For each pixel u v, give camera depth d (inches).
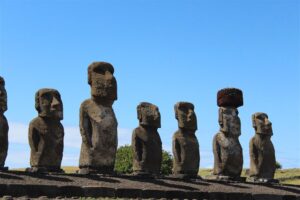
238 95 1322.6
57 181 890.7
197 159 1225.4
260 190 1225.4
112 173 1036.5
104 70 1067.3
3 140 914.7
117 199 861.8
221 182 1216.2
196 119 1243.2
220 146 1288.1
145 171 1122.0
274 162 1382.9
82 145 1034.7
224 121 1300.4
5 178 843.4
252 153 1365.7
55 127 1000.9
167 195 974.4
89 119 1039.6
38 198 784.3
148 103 1163.3
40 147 982.4
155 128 1161.4
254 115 1387.8
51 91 1008.2
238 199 1106.1
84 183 916.0
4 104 925.8
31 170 970.1
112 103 1069.8
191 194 1014.4
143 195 939.3
